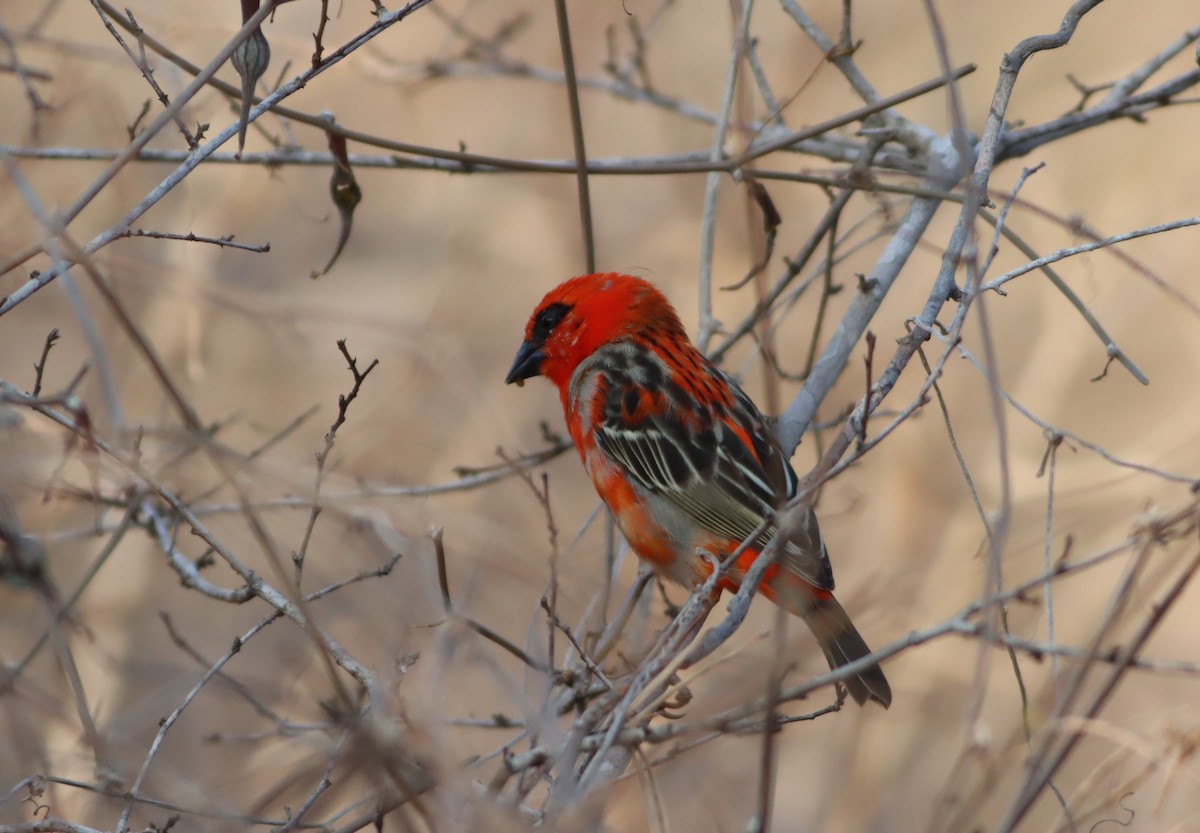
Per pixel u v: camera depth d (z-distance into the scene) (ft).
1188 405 50.19
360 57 45.91
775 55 56.95
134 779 26.78
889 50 59.82
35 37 38.27
